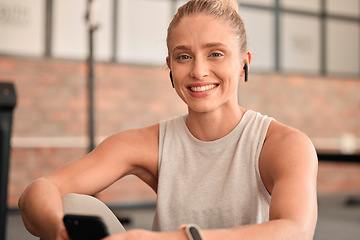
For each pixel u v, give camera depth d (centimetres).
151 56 574
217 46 97
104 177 108
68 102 535
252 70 613
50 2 534
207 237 76
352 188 649
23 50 524
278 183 90
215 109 104
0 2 516
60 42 538
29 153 516
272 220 82
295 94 634
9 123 233
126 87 558
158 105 570
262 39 623
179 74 100
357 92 667
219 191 103
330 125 650
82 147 537
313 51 648
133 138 114
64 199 95
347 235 414
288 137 98
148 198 555
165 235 75
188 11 99
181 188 107
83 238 76
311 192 87
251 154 101
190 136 108
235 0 107
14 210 504
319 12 652
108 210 96
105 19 556
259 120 105
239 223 101
